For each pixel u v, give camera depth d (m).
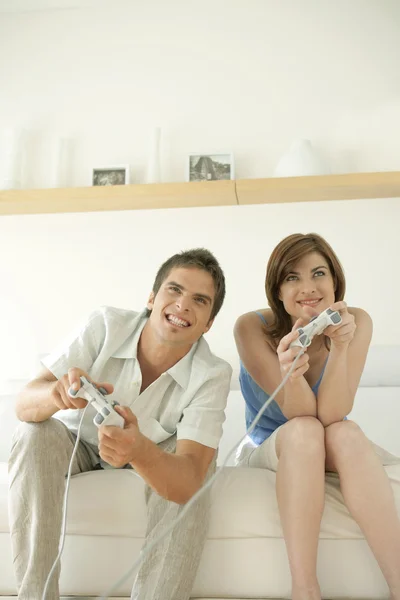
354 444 1.15
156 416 1.29
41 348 2.44
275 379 1.40
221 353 2.34
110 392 1.09
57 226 2.52
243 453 1.53
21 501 1.08
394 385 2.05
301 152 2.32
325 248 1.47
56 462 1.13
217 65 2.59
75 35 2.70
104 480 1.19
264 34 2.59
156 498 1.15
